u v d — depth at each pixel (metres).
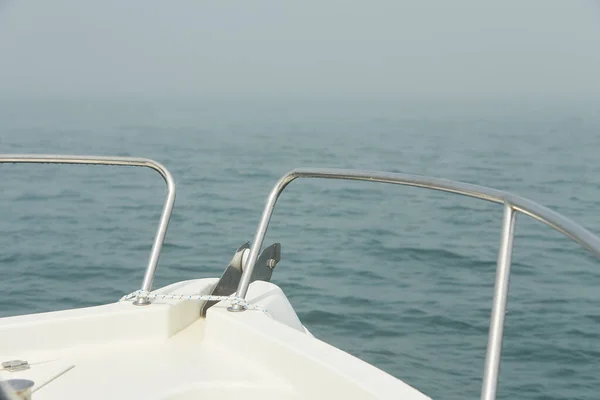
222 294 2.49
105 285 9.47
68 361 2.19
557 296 9.05
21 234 13.72
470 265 11.00
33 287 9.25
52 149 41.62
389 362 6.18
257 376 2.10
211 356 2.24
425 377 5.72
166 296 2.43
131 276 10.01
